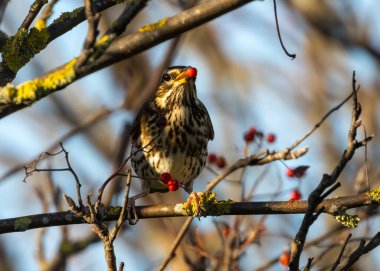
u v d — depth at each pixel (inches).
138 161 503.8
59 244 596.4
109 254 329.1
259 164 425.4
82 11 325.4
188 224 428.5
